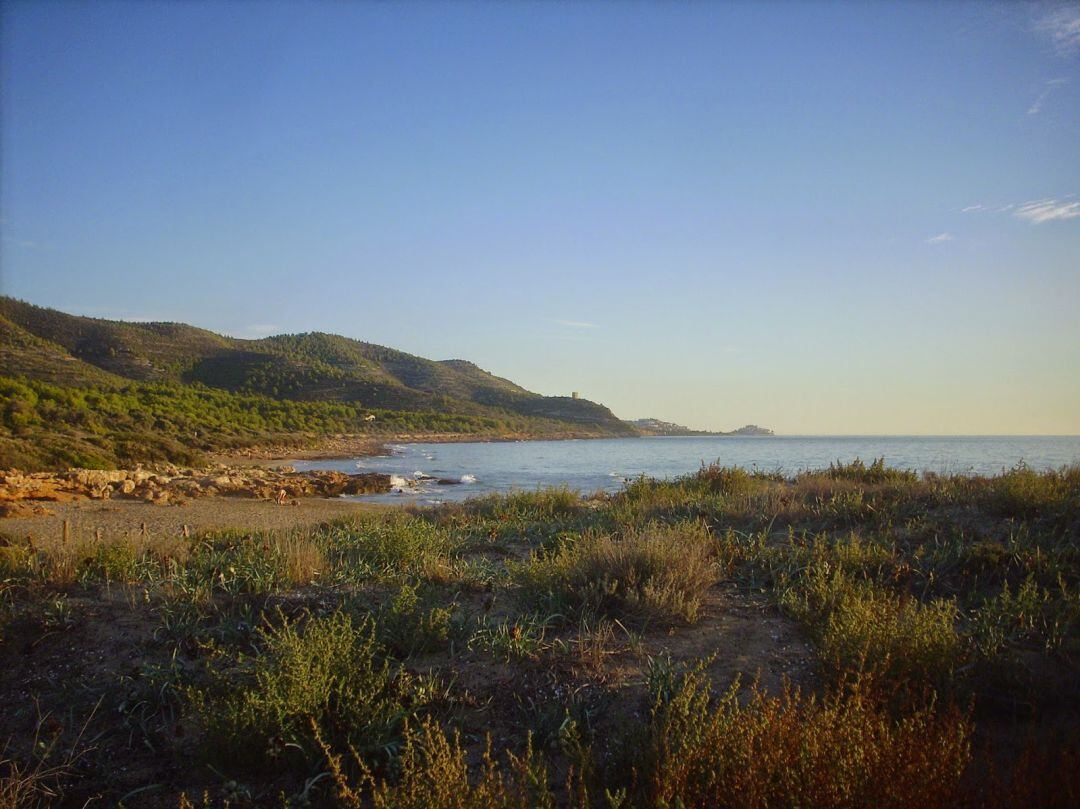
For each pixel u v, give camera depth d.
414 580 6.75
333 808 3.41
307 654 4.21
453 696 4.36
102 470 28.59
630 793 3.24
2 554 7.14
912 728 3.13
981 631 4.86
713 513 10.07
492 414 171.50
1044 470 12.17
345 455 68.25
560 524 10.52
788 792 2.85
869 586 5.73
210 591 6.12
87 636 5.22
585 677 4.54
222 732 3.78
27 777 3.69
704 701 3.59
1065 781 2.82
